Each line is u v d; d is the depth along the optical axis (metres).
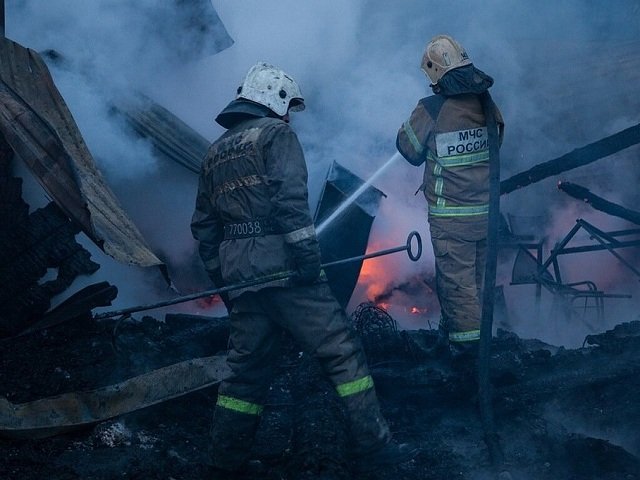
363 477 3.75
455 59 4.60
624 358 4.82
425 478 3.76
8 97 4.93
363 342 5.19
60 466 3.67
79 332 4.93
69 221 5.29
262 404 3.72
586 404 4.46
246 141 3.55
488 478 3.76
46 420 3.92
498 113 4.65
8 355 4.59
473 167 4.62
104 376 4.52
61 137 5.20
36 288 5.04
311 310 3.55
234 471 3.69
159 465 3.74
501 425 4.30
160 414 4.29
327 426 3.98
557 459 3.82
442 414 4.54
